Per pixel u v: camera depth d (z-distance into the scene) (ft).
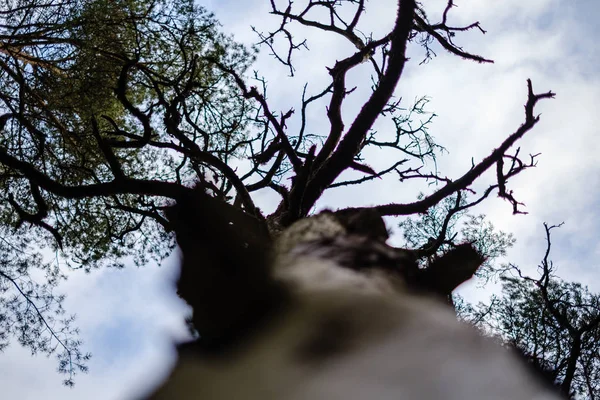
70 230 52.13
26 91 55.21
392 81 19.11
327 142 22.59
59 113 55.88
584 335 26.91
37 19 56.29
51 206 52.70
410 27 19.86
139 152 52.42
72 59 56.13
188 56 53.11
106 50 55.72
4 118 44.62
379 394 2.78
